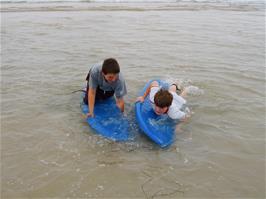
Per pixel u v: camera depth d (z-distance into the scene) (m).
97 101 5.21
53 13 16.92
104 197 3.37
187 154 4.12
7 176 3.61
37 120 4.81
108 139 4.37
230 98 5.75
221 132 4.64
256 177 3.72
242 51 9.23
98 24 13.30
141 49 9.01
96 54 8.30
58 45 9.24
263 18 17.67
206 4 26.08
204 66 7.56
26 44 9.30
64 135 4.44
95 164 3.87
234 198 3.39
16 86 6.00
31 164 3.83
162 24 13.95
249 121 4.98
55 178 3.61
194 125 4.80
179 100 5.02
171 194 3.43
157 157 4.04
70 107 5.24
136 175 3.71
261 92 6.06
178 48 9.31
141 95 5.37
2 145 4.17
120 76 4.68
